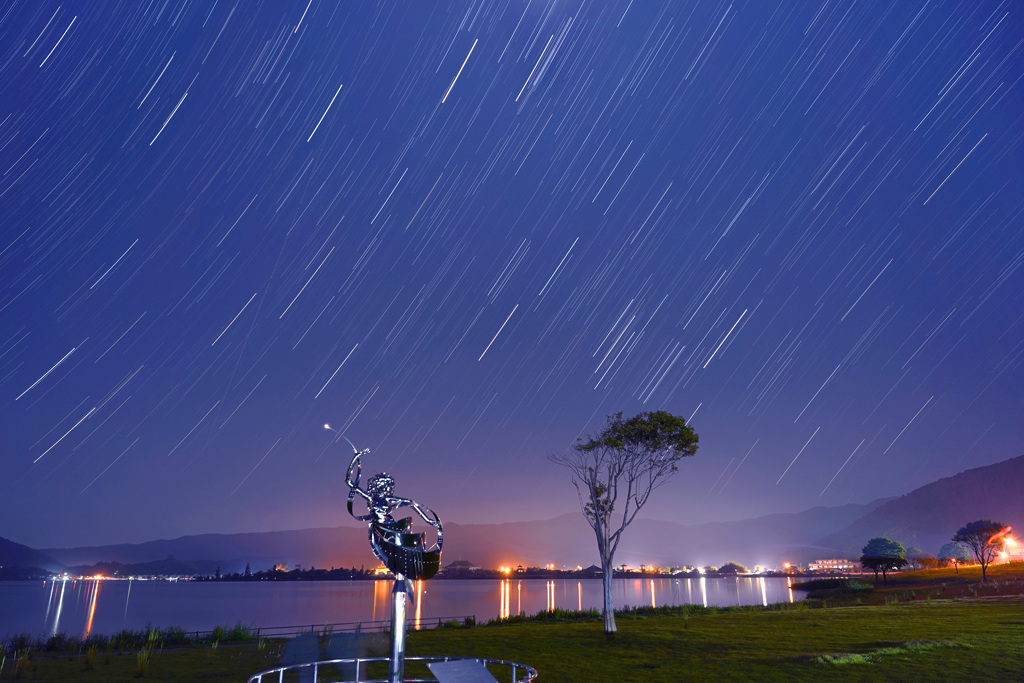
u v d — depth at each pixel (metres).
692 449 33.78
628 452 34.31
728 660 23.83
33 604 173.12
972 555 110.69
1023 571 86.94
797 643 27.66
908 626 32.31
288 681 22.12
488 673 8.45
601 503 33.97
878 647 25.08
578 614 48.56
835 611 45.38
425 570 7.64
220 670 24.98
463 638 33.62
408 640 33.69
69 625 96.12
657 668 22.59
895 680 18.73
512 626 42.84
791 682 19.20
